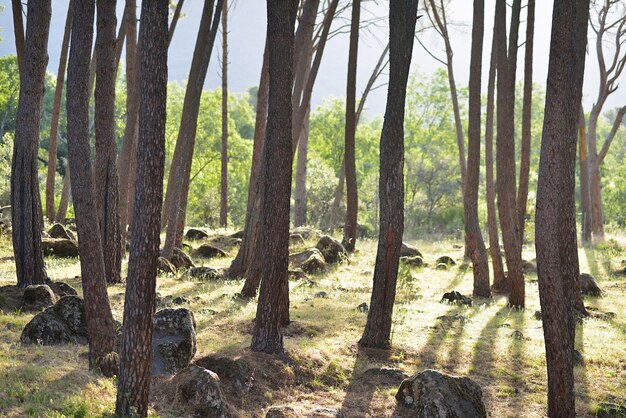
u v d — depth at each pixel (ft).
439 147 181.27
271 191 35.73
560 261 30.09
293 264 70.13
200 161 177.27
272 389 32.12
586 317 51.88
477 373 37.14
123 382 25.64
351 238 83.10
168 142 174.40
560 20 29.94
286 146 36.42
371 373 35.53
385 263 39.91
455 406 29.55
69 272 55.16
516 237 56.75
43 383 27.20
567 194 32.76
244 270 61.82
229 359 32.17
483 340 42.96
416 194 172.24
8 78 172.14
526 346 41.96
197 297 49.34
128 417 25.23
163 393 28.99
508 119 59.00
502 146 57.93
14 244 45.29
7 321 36.42
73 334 34.06
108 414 25.43
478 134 62.34
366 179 186.09
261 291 35.76
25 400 25.55
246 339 38.19
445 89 186.29
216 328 40.63
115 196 53.21
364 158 191.83
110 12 49.90
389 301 39.83
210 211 173.37
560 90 29.91
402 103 39.70
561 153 29.89
